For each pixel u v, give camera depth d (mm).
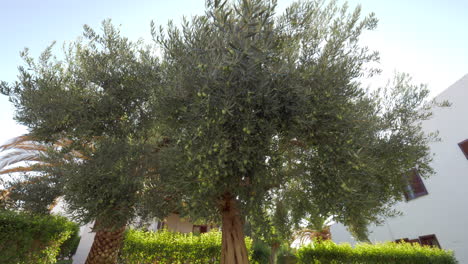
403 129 5543
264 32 3348
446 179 10398
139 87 5277
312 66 3768
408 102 5902
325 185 3467
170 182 3758
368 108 4938
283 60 3574
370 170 3668
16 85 4891
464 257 9266
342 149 3338
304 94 3453
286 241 5250
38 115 4621
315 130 3604
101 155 4160
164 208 4867
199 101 3211
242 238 4199
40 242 5852
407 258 7492
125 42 5957
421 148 5602
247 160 3064
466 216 9414
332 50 4227
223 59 3021
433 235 10586
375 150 4891
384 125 5418
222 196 4180
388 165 5016
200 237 8594
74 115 4617
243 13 3334
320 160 3592
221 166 2869
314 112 3381
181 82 3604
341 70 4027
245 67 3205
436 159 10961
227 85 3170
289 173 3941
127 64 5609
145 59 5691
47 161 4934
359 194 3385
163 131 4582
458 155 10086
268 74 3396
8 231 5051
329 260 8648
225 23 3244
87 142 4789
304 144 4020
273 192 4082
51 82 4848
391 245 8500
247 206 3385
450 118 10609
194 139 3098
